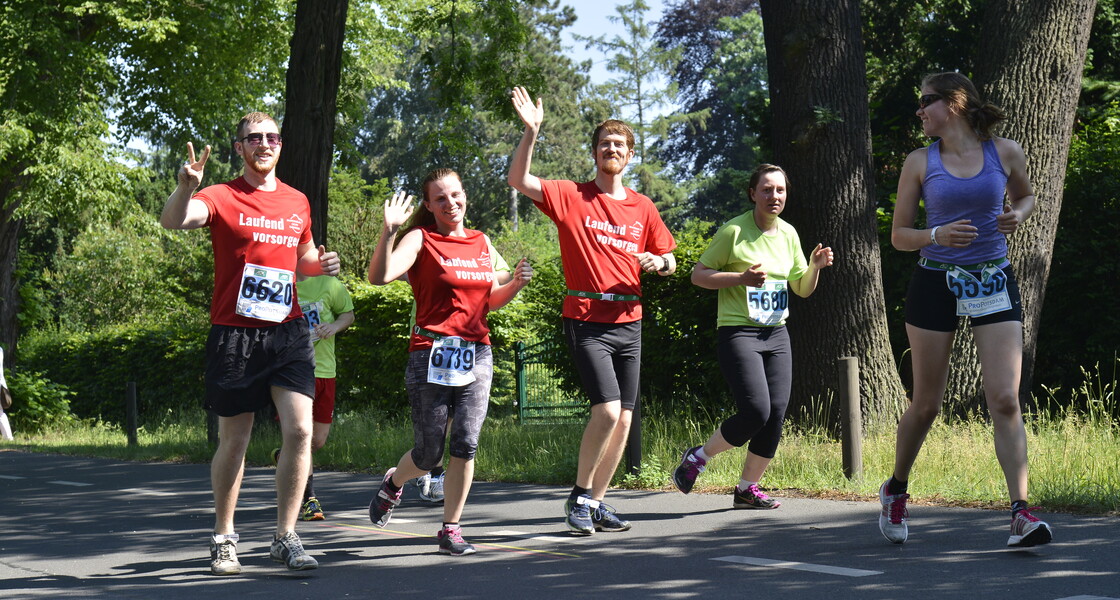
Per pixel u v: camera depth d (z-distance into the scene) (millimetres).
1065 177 10836
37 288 22906
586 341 5957
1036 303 10062
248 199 5070
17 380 20797
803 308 9875
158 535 6742
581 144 54375
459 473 5633
